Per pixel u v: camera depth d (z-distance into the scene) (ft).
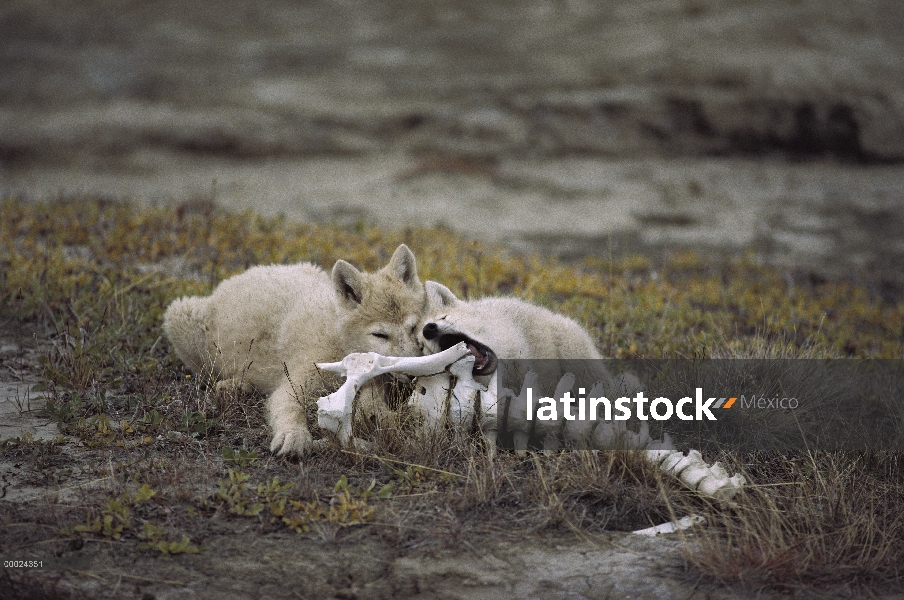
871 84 129.29
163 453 24.20
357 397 24.99
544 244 77.25
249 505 21.44
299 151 114.42
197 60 141.69
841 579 19.61
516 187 101.91
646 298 45.91
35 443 24.12
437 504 22.06
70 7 162.30
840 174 114.42
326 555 19.67
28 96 123.54
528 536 20.94
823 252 79.71
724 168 114.62
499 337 26.27
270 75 137.08
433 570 19.31
